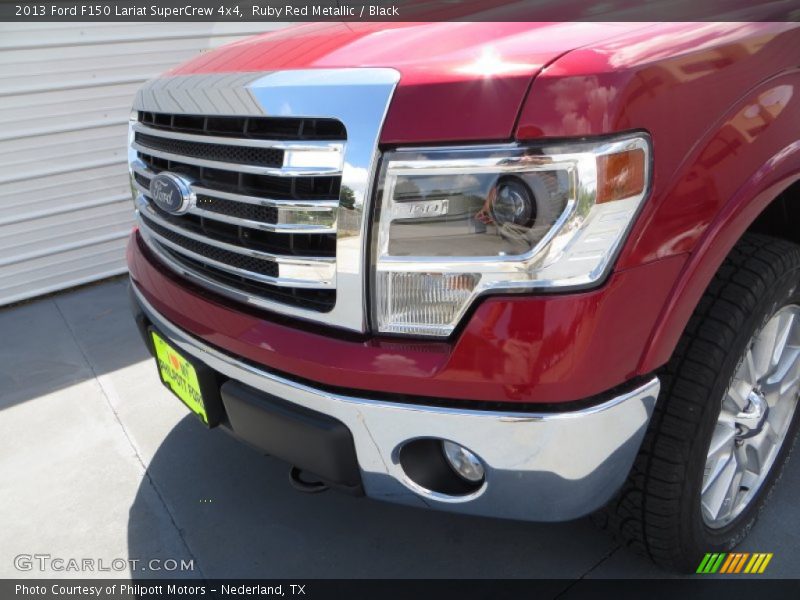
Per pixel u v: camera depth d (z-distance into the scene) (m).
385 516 2.11
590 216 1.16
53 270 4.31
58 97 4.04
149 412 2.79
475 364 1.23
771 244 1.57
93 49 4.05
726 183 1.36
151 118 1.91
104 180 4.34
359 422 1.36
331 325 1.40
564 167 1.15
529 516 1.40
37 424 2.77
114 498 2.29
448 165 1.20
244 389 1.58
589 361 1.22
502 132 1.16
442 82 1.22
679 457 1.48
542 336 1.19
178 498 2.26
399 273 1.27
